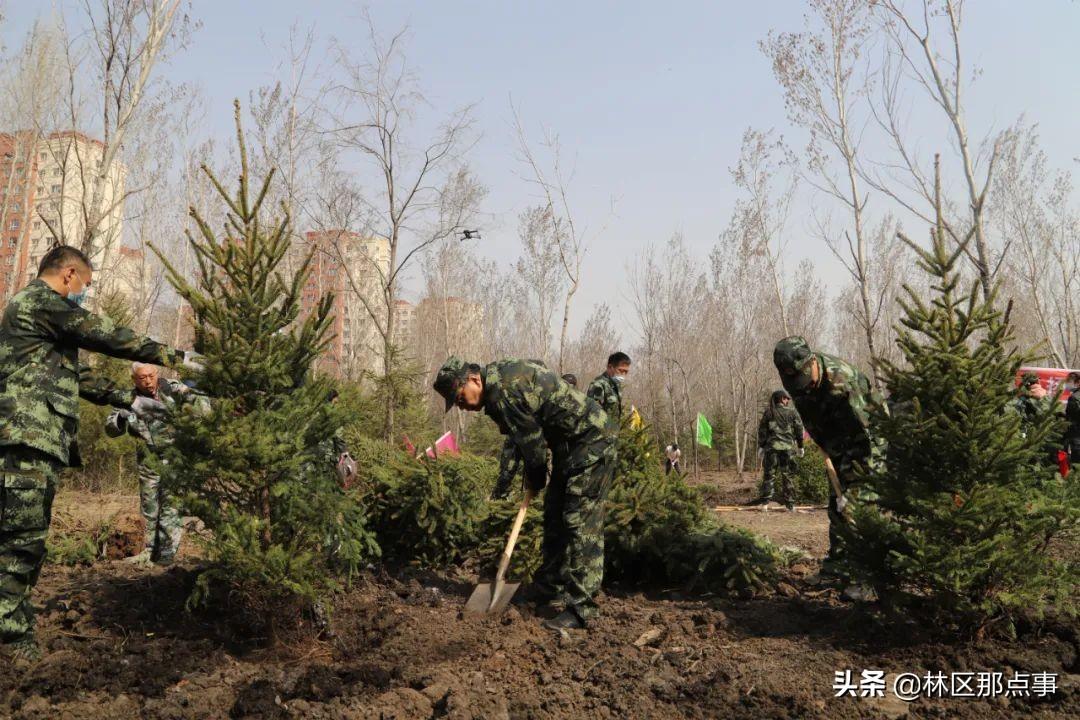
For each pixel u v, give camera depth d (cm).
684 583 619
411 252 1344
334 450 585
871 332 1719
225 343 411
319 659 435
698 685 404
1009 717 368
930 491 441
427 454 707
